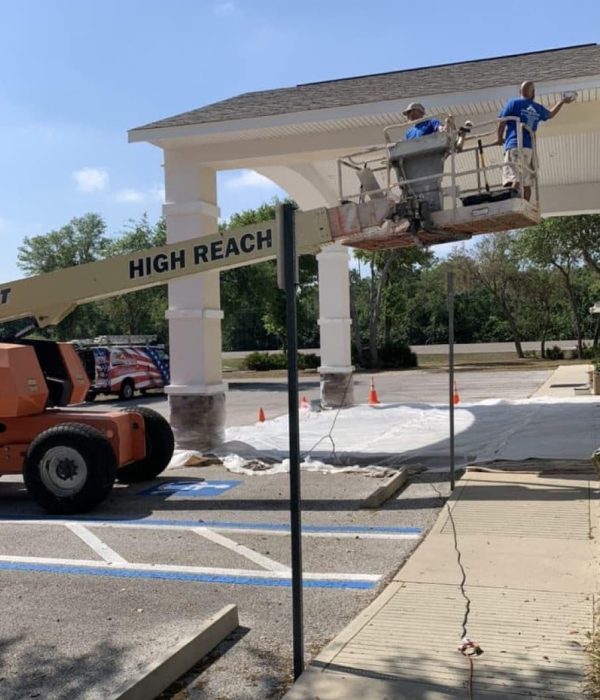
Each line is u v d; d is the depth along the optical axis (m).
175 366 12.14
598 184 16.97
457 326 61.31
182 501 8.91
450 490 8.71
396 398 22.47
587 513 7.16
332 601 5.30
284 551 6.64
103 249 52.06
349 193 16.27
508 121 7.95
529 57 13.40
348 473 10.05
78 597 5.56
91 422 9.23
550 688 3.73
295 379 4.09
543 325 51.41
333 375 17.27
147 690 3.88
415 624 4.64
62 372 10.03
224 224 44.22
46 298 9.52
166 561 6.45
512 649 4.21
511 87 10.02
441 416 14.61
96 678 4.20
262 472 10.54
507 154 7.89
